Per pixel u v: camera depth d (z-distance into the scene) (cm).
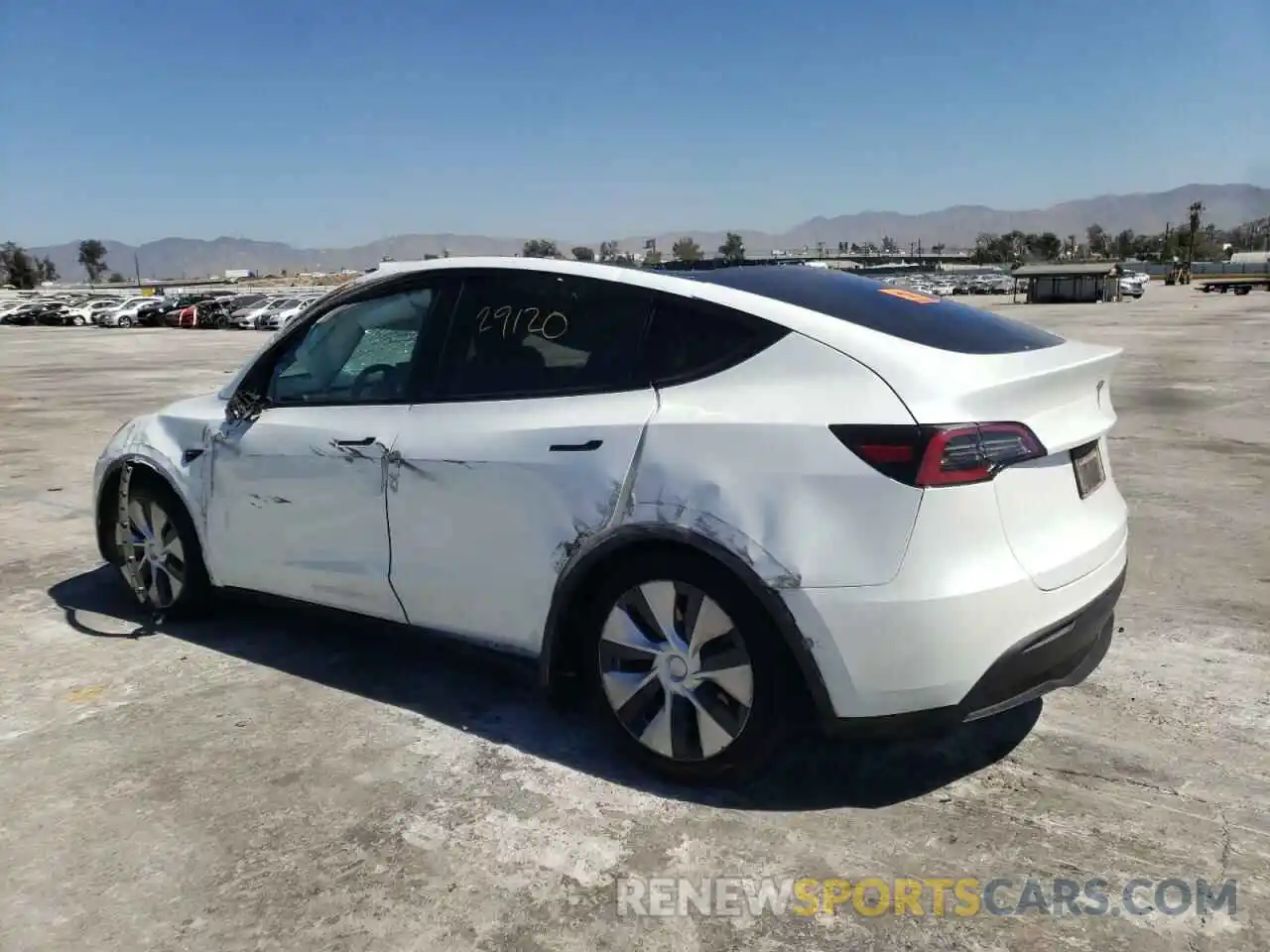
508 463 320
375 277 381
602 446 302
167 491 442
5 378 1870
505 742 341
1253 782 308
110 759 331
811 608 267
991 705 273
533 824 289
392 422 356
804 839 280
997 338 310
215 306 4791
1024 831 283
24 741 344
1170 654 411
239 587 419
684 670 295
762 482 275
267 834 285
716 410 288
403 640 370
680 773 303
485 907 253
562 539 309
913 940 239
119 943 240
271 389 407
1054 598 278
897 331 292
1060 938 239
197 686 390
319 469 374
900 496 261
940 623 260
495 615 333
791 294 312
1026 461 277
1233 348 2150
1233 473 785
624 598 306
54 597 504
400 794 306
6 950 238
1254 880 259
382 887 261
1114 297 5869
